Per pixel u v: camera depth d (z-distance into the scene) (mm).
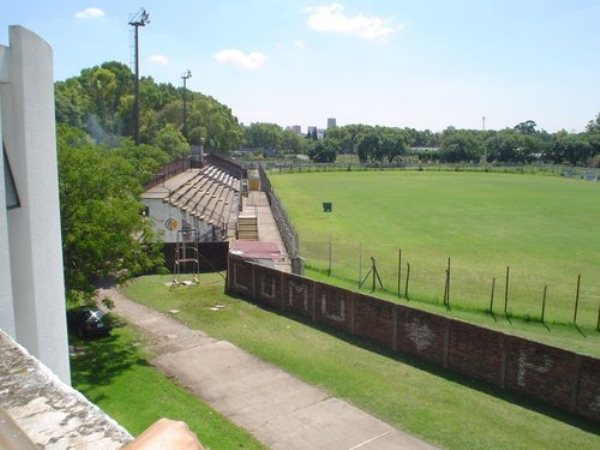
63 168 22875
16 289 11766
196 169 72938
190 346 24797
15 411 3676
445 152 167375
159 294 33219
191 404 19172
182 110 120750
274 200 61188
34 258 11836
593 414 17891
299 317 28688
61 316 13336
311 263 38906
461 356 21484
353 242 47656
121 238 23875
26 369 4270
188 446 2666
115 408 18859
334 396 19781
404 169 136000
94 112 104688
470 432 17156
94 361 23078
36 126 11812
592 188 94500
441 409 18688
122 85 116750
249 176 91625
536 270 37688
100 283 35250
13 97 11250
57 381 4113
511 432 17156
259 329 27031
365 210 66938
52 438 3363
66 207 22859
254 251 35469
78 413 3656
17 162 11445
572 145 159000
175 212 41500
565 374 18500
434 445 16469
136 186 27438
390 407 18844
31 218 11641
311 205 71125
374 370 22000
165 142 88188
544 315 27984
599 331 25703
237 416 18422
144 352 24109
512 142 164875
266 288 31031
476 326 20875
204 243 39094
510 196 81625
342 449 16375
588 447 16344
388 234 51469
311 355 23609
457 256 42062
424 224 56844
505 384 20141
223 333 26531
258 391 20234
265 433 17328
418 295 31297
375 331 24875
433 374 21594
